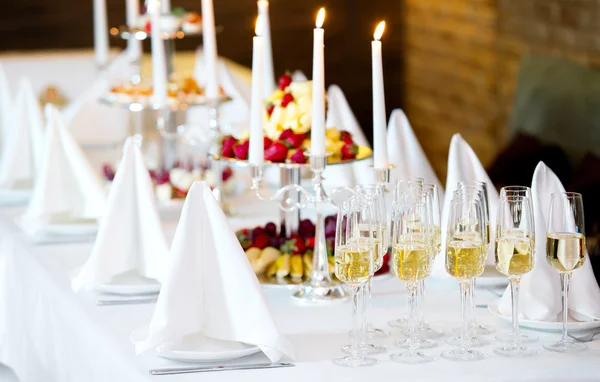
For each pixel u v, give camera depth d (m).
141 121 4.13
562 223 1.95
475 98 6.55
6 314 3.00
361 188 2.14
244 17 7.18
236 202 3.50
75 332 2.32
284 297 2.42
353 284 1.95
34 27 6.81
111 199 2.41
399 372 1.87
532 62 5.09
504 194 1.93
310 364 1.92
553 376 1.85
